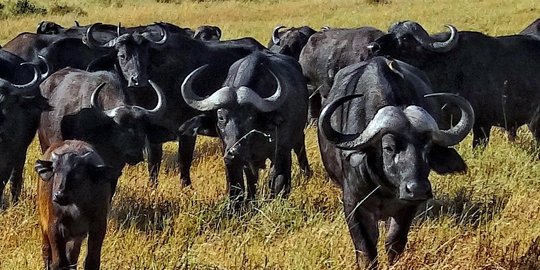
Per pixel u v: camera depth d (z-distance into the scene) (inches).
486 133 442.3
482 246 275.4
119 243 298.7
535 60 448.1
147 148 363.3
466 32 452.4
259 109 349.1
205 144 502.3
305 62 546.9
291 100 380.5
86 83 380.5
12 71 422.9
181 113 442.9
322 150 303.3
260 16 1270.9
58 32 577.6
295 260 270.4
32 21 1229.7
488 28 955.3
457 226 311.4
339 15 1216.8
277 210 329.7
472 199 342.3
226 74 441.7
